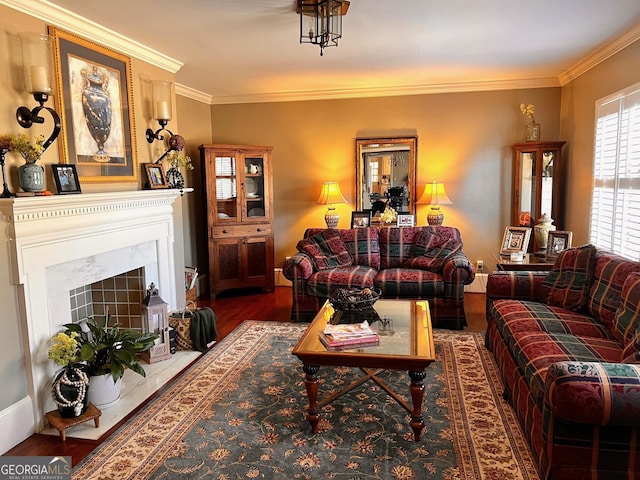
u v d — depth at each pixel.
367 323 2.79
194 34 3.39
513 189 5.31
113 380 2.79
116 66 3.43
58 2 2.75
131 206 3.39
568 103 4.91
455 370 3.25
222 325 4.48
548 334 2.61
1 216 2.40
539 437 2.03
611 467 1.77
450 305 4.17
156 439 2.44
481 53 4.05
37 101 2.63
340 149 5.77
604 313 2.74
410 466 2.17
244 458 2.26
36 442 2.47
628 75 3.56
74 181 2.93
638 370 1.73
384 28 3.33
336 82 5.22
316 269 4.54
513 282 3.42
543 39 3.63
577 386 1.70
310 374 2.45
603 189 4.00
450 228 4.79
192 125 5.64
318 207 5.90
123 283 3.76
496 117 5.32
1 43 2.50
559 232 4.14
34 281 2.57
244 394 2.96
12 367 2.50
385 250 4.85
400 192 5.62
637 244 3.39
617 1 2.85
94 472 2.17
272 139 5.92
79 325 2.91
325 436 2.44
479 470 2.12
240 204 5.60
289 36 3.46
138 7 2.84
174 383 3.14
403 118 5.56
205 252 5.96
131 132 3.61
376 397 2.88
